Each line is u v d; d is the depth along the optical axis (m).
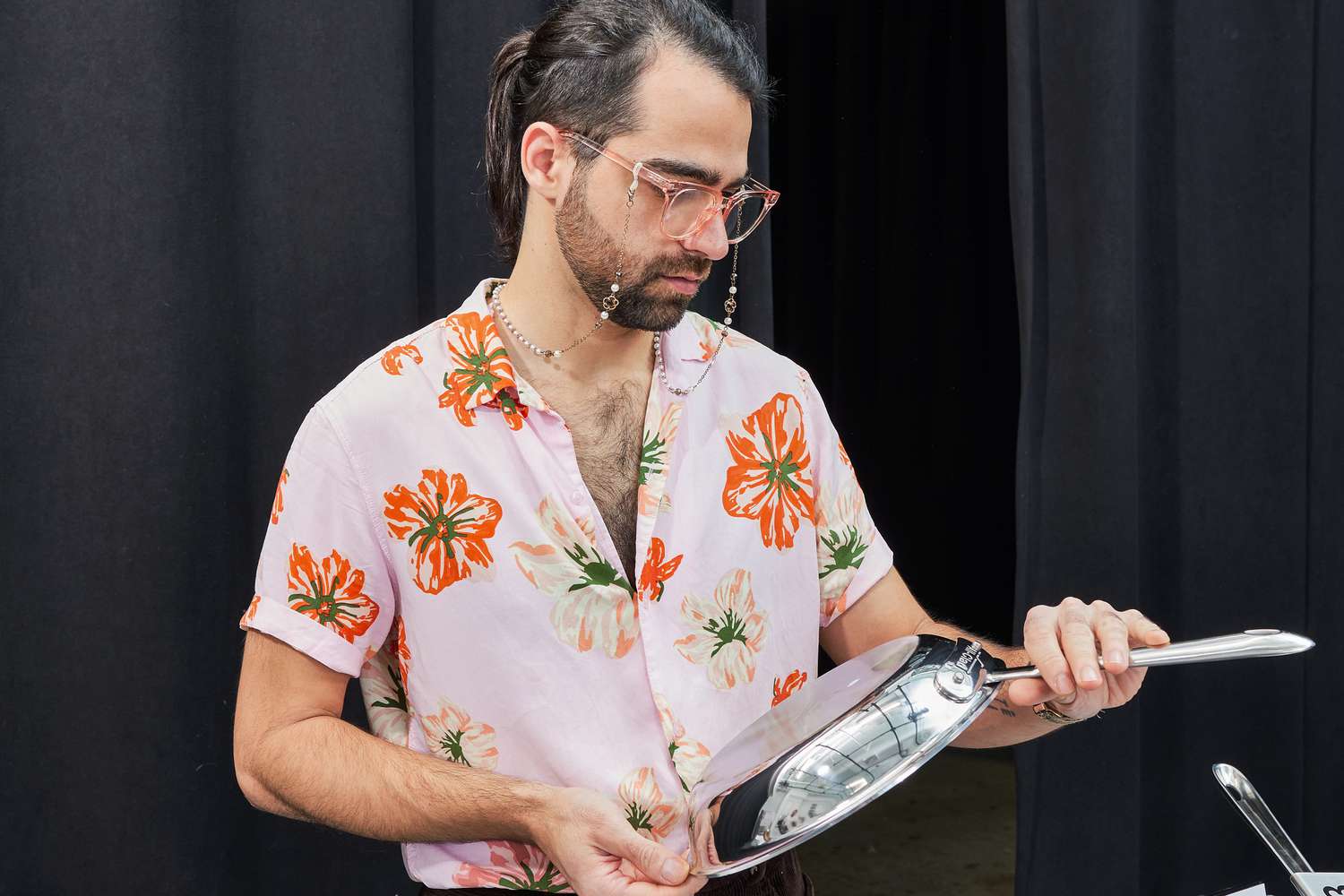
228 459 1.35
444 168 1.43
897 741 0.75
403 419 0.95
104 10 1.24
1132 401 1.79
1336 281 1.99
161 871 1.33
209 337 1.33
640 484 0.98
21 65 1.23
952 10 3.63
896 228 3.80
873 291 3.93
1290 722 1.99
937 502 3.95
